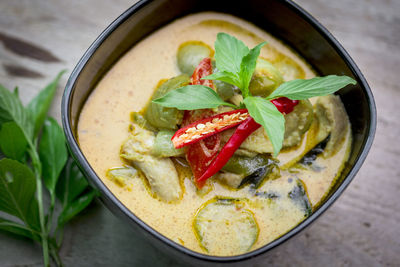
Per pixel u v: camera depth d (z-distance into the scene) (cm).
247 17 44
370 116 39
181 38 44
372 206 45
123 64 42
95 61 40
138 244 44
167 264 44
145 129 40
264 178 40
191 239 38
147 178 39
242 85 38
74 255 43
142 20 42
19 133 43
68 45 48
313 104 42
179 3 43
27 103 47
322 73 43
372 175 46
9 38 48
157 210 39
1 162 39
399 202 46
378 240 45
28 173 41
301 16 41
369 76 48
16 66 48
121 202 37
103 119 41
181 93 37
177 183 39
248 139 39
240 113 38
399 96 48
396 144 47
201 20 44
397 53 49
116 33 40
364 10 50
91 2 49
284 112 39
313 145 41
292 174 40
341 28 49
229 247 38
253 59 37
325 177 40
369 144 38
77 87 39
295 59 44
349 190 46
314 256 44
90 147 40
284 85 38
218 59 38
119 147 40
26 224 42
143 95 42
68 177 44
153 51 43
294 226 39
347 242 45
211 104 37
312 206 39
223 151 38
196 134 38
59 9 49
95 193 41
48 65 48
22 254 43
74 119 39
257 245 39
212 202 39
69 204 43
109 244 44
